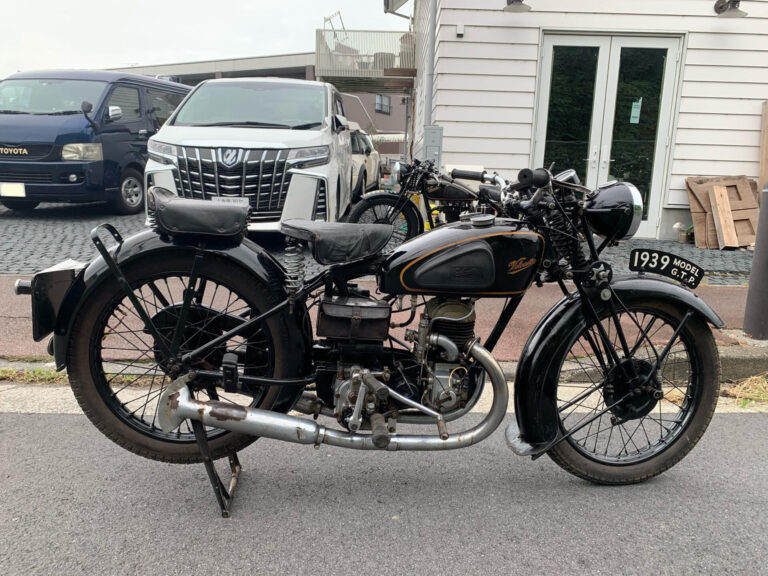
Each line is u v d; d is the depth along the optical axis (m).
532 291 5.36
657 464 2.56
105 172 8.45
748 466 2.74
